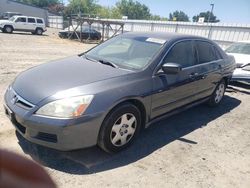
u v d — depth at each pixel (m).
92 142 3.14
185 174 3.26
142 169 3.26
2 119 4.23
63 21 48.75
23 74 3.80
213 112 5.63
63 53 14.73
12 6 50.06
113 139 3.37
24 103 3.10
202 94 5.11
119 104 3.34
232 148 4.09
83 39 26.91
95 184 2.89
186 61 4.56
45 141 2.99
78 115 2.94
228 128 4.85
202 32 26.34
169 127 4.61
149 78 3.75
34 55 12.50
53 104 2.96
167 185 3.01
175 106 4.37
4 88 6.02
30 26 27.56
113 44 4.66
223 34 24.47
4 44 15.88
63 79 3.34
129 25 35.28
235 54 8.82
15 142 3.54
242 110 5.96
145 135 4.20
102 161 3.33
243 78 7.60
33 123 2.95
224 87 6.04
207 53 5.23
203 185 3.09
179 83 4.23
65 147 2.99
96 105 3.06
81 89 3.11
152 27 31.95
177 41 4.45
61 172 3.03
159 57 4.02
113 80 3.41
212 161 3.63
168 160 3.53
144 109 3.71
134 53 4.21
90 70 3.67
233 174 3.39
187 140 4.18
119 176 3.07
